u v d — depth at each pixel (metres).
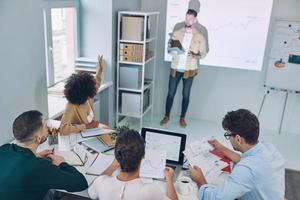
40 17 2.54
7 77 2.23
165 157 1.88
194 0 3.97
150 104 4.49
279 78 4.00
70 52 3.73
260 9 3.82
